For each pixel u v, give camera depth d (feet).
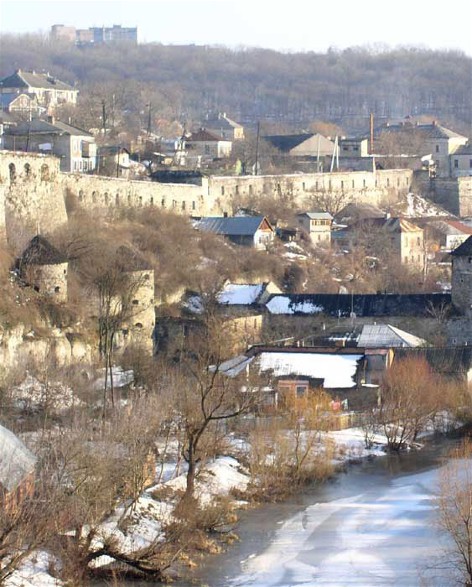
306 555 406.41
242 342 651.25
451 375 602.85
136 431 425.69
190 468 425.69
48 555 367.04
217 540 417.90
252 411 514.68
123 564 380.78
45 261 632.79
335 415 549.54
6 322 584.81
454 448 533.96
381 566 396.57
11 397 504.43
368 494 471.21
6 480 360.48
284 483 480.23
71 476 384.06
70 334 619.67
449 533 409.90
